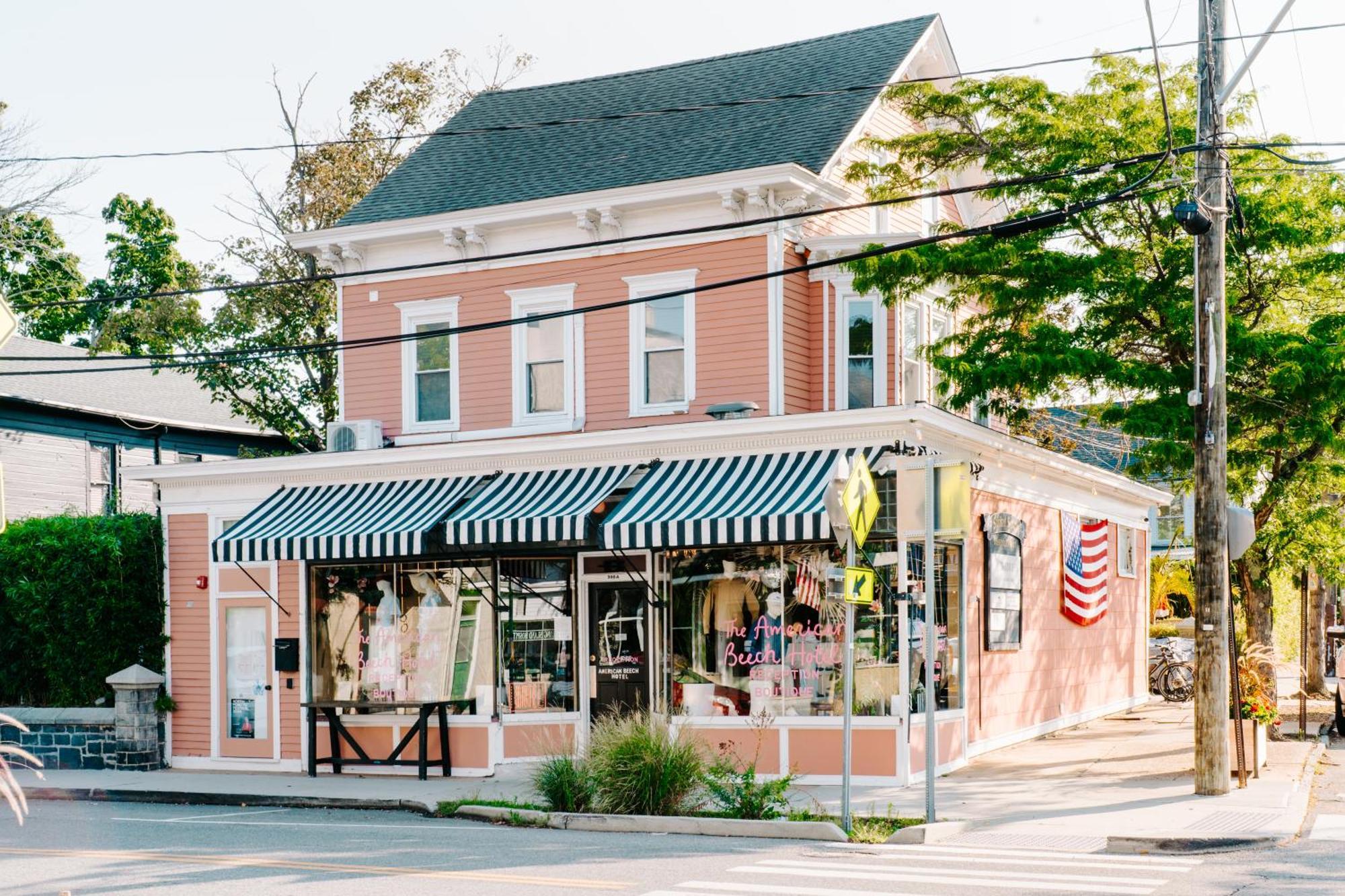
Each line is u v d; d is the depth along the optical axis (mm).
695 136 23219
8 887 11250
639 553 18953
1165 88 19453
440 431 22625
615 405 21312
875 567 17312
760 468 17828
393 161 33625
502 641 19453
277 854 12906
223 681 21688
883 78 22812
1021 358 17750
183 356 20578
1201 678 15305
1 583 23172
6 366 35188
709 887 10547
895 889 10273
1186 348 19125
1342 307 20359
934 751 15352
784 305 20453
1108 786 16078
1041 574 22109
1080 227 19422
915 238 20500
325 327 33156
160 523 22688
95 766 21750
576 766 15602
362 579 20625
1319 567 23266
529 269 22141
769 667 17859
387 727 20094
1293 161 15195
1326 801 15242
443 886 10914
